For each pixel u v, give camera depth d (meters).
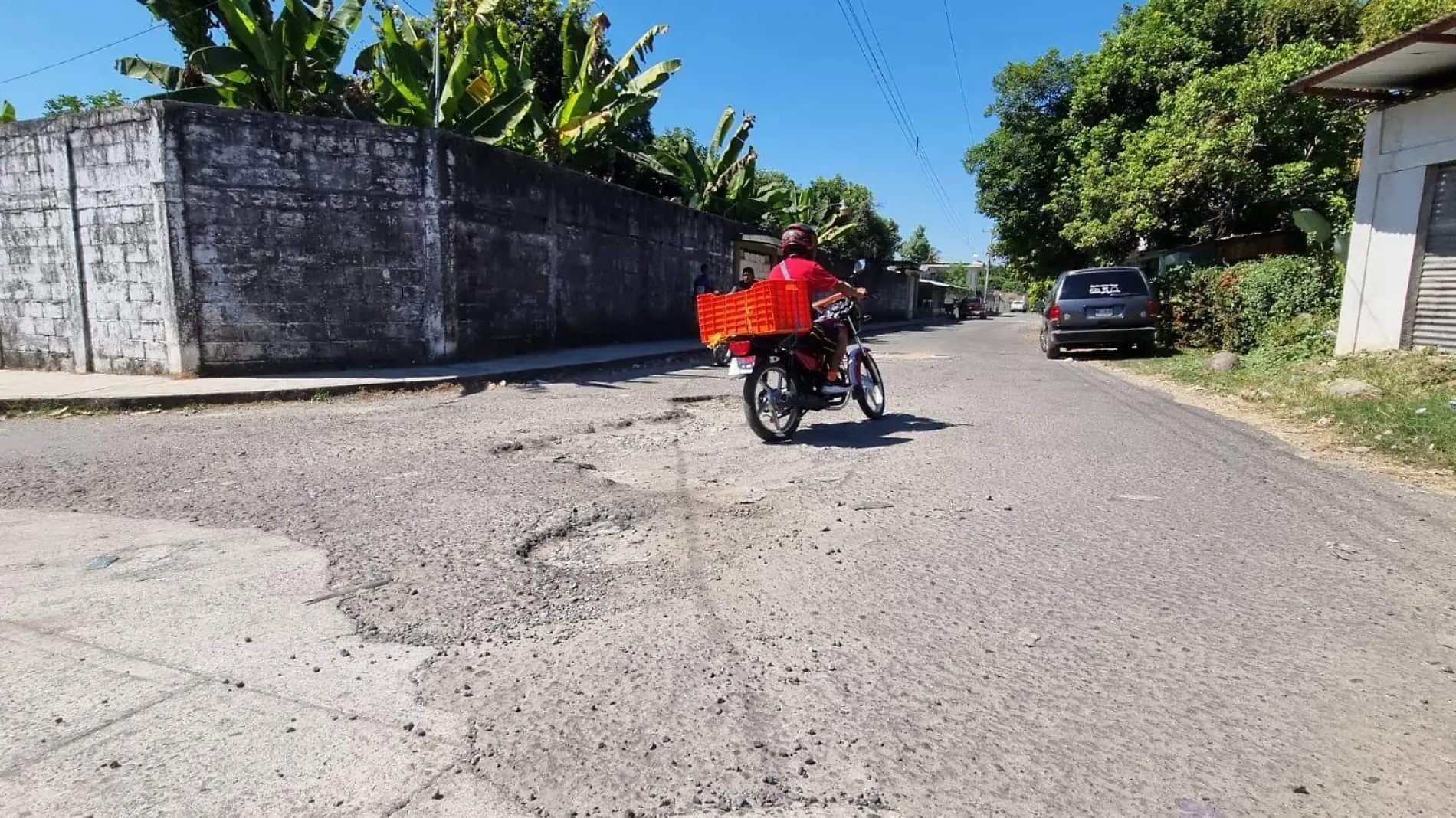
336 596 3.12
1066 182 21.14
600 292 14.95
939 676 2.47
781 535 3.86
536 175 12.71
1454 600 3.04
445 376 9.74
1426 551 3.58
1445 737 2.13
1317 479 4.92
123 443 6.25
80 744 2.12
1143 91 19.00
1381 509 4.26
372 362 10.52
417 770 2.01
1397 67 8.07
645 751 2.08
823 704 2.32
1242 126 14.57
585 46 15.44
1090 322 13.21
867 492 4.68
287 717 2.25
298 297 10.03
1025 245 25.17
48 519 4.19
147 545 3.73
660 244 17.14
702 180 20.52
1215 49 18.75
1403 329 8.75
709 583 3.25
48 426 7.20
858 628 2.82
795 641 2.72
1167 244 18.23
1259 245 16.31
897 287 41.84
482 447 6.08
